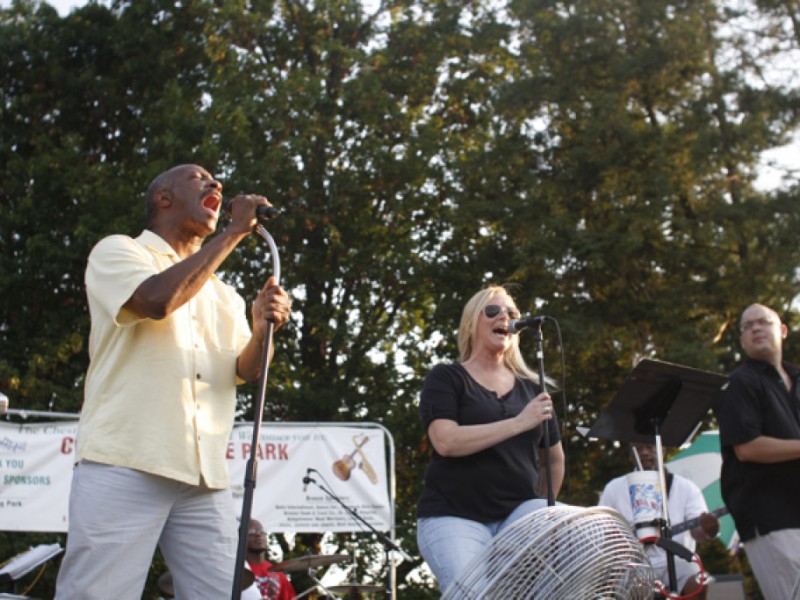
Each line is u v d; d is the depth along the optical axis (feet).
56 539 49.75
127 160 65.62
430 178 63.10
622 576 11.76
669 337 56.95
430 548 13.51
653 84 60.80
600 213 59.62
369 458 32.07
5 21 67.26
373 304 65.00
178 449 11.48
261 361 11.68
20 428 29.91
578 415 60.08
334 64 66.33
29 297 61.31
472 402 14.21
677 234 60.23
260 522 28.78
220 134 57.77
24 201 60.23
